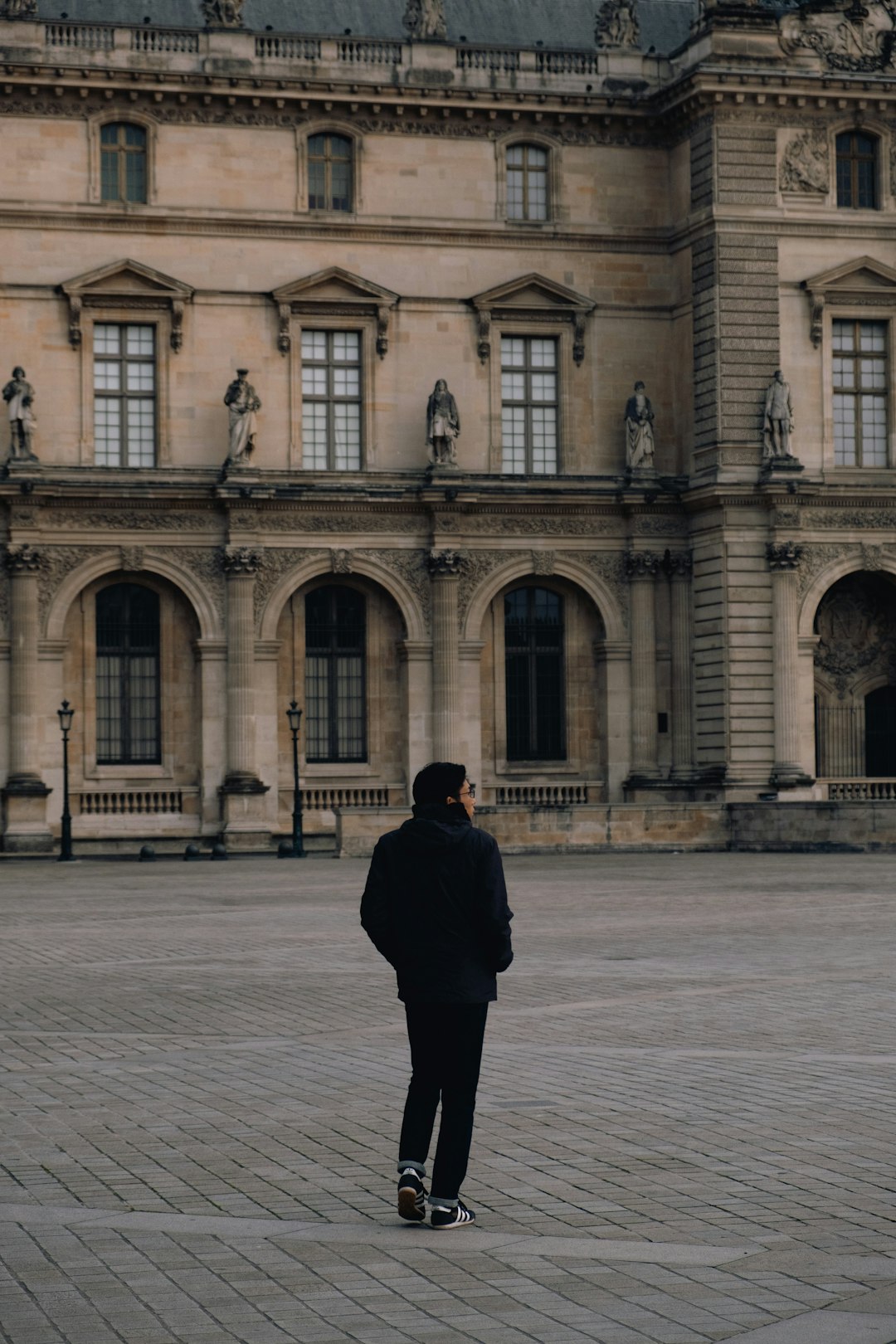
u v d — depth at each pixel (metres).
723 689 82.62
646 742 84.94
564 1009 28.78
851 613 87.00
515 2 91.19
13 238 81.38
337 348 84.38
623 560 85.38
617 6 86.62
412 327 84.81
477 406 85.12
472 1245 15.53
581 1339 13.14
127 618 82.25
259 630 82.25
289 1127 20.23
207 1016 28.50
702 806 75.00
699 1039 25.78
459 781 16.70
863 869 61.88
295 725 79.06
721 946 37.72
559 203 86.00
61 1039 26.53
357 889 55.03
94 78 81.31
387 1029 27.05
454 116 85.06
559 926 42.31
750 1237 15.70
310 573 82.62
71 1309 13.92
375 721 84.19
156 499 81.12
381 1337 13.23
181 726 82.44
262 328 83.44
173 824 81.75
